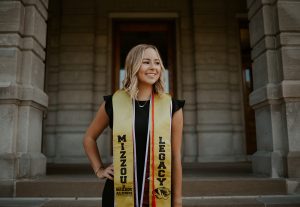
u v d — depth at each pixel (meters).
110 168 1.60
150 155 1.51
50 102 8.08
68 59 8.22
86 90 8.10
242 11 8.67
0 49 4.31
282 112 4.44
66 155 7.82
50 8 8.41
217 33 8.53
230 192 3.97
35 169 4.32
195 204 3.51
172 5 8.66
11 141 4.09
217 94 8.26
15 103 4.18
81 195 3.89
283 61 4.46
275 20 4.65
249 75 8.70
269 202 3.57
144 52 1.65
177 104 1.65
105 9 8.56
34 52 4.58
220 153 7.99
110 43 8.45
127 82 1.66
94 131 1.72
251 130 8.47
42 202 3.63
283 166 4.28
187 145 8.09
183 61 8.47
